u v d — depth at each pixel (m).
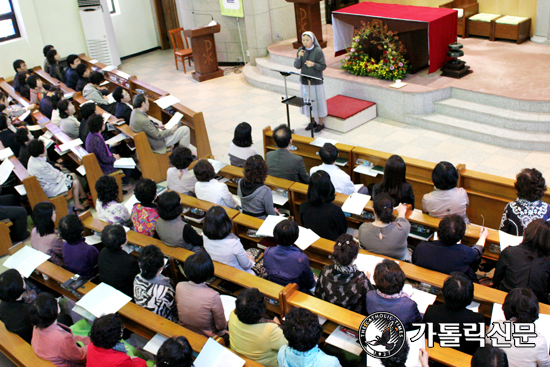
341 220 3.85
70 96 7.77
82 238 3.89
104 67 9.09
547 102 6.35
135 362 2.91
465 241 3.76
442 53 7.44
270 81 9.31
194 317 3.12
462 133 6.76
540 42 8.41
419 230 3.98
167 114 7.59
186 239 3.83
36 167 5.44
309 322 2.44
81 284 3.65
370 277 3.25
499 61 7.87
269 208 4.29
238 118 8.22
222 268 3.51
